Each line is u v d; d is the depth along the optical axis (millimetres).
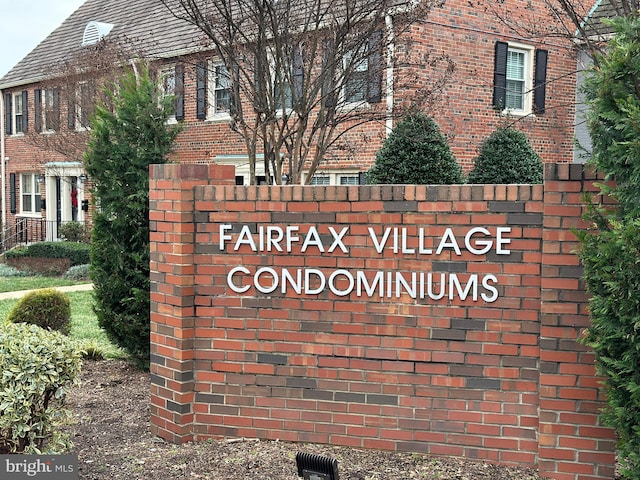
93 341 9422
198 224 5223
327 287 4992
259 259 5125
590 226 4371
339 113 9219
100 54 16172
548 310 4516
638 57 3715
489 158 12250
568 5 8375
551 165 4473
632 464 4051
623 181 3873
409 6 8664
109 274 7453
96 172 7363
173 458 4910
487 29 14188
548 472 4543
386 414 4906
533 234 4598
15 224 25797
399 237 4840
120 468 4777
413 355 4840
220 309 5215
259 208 5105
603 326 3859
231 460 4805
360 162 13805
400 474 4520
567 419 4508
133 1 23016
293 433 5105
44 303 8945
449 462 4723
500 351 4688
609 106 3840
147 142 7398
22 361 4422
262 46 7391
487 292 4695
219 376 5238
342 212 4934
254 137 7660
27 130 21672
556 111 14273
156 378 5484
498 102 14430
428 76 12992
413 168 10891
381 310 4891
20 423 4430
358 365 4953
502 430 4695
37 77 24281
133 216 7266
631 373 3875
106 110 7641
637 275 3646
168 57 16047
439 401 4809
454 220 4730
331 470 3912
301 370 5070
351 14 7285
